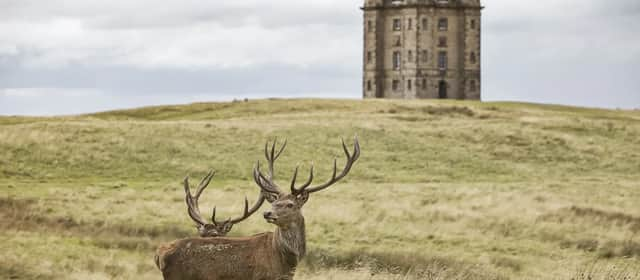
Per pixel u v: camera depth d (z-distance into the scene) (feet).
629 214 143.02
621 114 379.55
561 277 90.58
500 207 150.41
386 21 498.69
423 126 283.79
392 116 314.76
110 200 144.46
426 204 156.97
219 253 51.55
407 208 148.15
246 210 57.06
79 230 114.11
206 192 161.99
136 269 85.61
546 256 111.04
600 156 253.24
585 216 140.36
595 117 339.16
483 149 254.27
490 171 228.63
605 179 214.48
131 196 152.46
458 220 137.08
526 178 220.02
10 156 197.47
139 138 227.81
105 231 113.80
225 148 229.04
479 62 497.87
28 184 171.94
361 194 168.55
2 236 102.22
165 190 166.71
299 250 50.83
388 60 498.28
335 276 79.87
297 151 233.55
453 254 108.37
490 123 296.30
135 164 205.05
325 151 236.63
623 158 252.01
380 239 119.44
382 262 98.02
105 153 209.87
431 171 222.69
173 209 136.26
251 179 199.82
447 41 492.95
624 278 84.12
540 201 160.56
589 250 116.57
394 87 496.64
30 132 217.97
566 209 145.48
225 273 51.29
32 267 83.71
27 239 100.37
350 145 247.29
